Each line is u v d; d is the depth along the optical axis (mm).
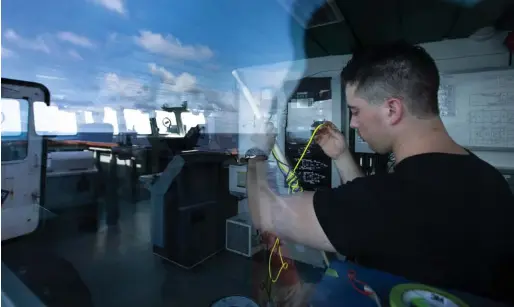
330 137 1100
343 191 578
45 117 2111
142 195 3238
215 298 1294
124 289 1604
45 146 2209
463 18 1540
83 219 2848
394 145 634
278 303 954
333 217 545
